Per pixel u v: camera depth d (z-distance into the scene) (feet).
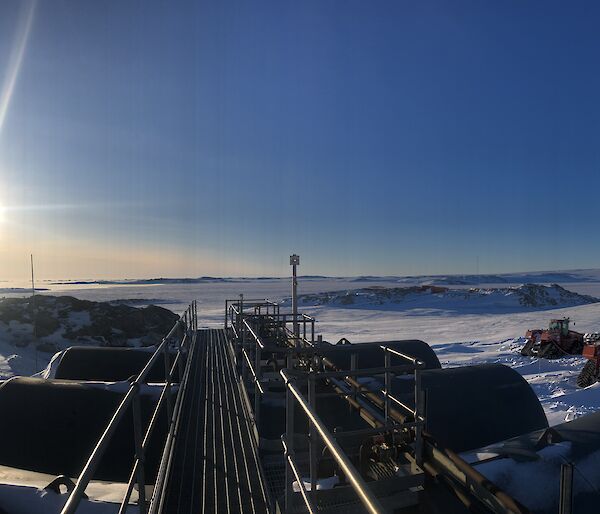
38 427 21.31
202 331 58.70
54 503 12.02
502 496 11.10
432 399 22.94
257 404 18.89
